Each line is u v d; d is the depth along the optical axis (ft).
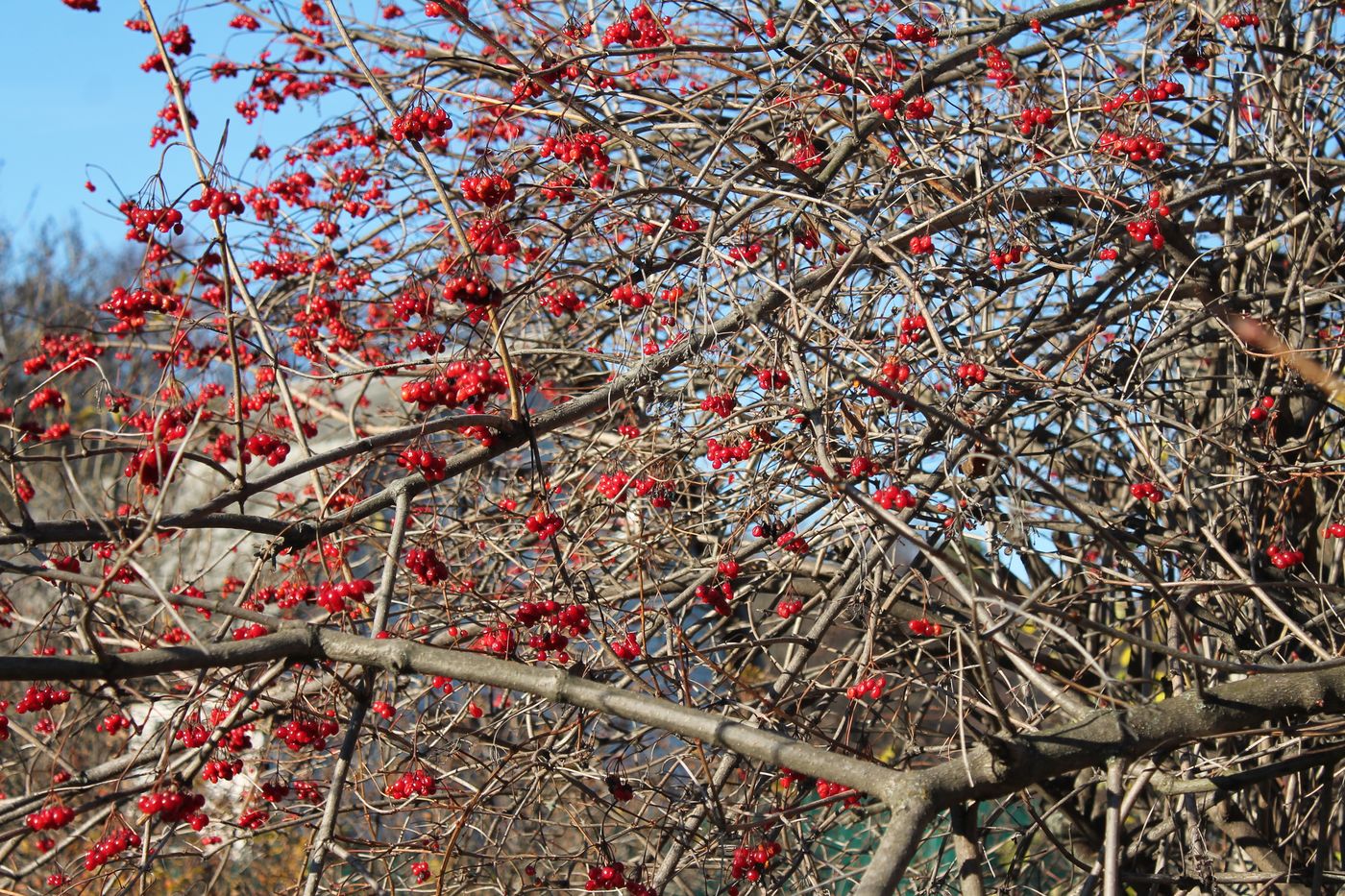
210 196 11.18
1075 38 16.28
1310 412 16.56
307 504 17.24
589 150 12.72
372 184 18.47
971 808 9.96
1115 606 17.97
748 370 14.69
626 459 15.76
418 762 12.81
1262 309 15.61
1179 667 13.71
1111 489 18.92
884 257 11.46
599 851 12.56
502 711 16.03
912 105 13.82
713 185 14.21
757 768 13.42
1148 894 14.32
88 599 9.07
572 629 11.28
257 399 16.10
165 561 22.49
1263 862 14.03
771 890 13.48
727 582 13.46
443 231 16.56
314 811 13.94
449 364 11.44
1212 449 16.52
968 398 12.40
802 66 13.16
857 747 15.44
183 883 16.19
